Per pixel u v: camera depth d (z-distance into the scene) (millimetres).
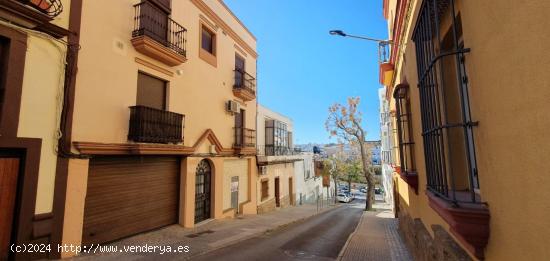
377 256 8039
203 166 12875
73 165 6949
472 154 3387
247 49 17500
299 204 29266
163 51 9414
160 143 9531
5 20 5711
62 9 6844
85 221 7453
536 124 1746
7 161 5926
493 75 2314
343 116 29172
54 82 6637
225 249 8531
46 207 6418
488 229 2531
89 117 7441
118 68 8359
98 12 7832
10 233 5926
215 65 13617
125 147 8250
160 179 10250
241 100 16344
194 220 11812
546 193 1666
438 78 3961
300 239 10609
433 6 3467
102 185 7973
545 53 1620
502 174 2246
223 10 14508
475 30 2656
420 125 5480
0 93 5762
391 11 10078
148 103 9641
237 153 15219
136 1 9086
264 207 19078
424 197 5723
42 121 6379
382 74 11484
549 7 1575
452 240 3627
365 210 27234
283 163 24297
